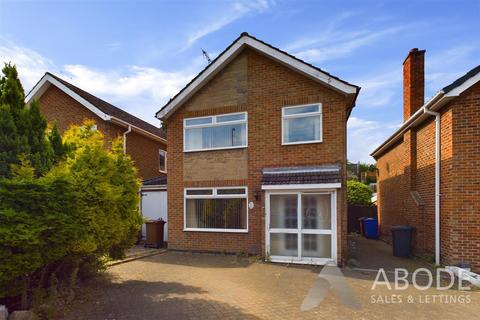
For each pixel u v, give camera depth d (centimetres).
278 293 622
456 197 823
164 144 1841
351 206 1792
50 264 568
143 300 575
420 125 1082
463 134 823
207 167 1098
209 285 677
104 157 661
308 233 916
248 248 1022
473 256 797
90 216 570
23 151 611
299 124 1003
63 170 571
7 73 658
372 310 533
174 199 1135
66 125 1405
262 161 1027
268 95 1039
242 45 1047
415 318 500
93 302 563
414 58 1230
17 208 483
